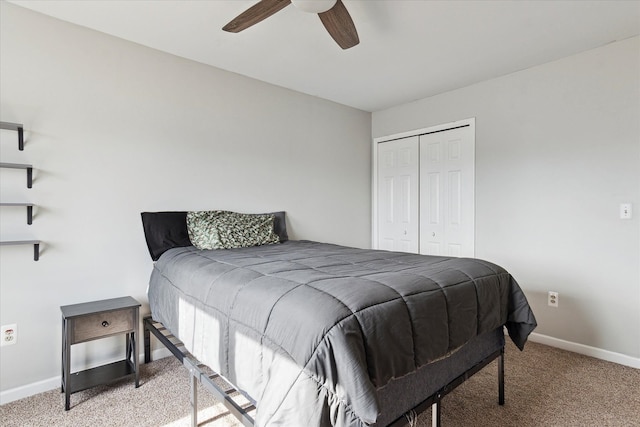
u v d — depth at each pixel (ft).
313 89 11.08
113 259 7.59
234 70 9.52
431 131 11.83
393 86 10.84
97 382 6.43
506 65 9.31
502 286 5.98
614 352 8.15
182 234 8.32
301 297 4.01
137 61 7.95
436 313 4.50
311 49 8.30
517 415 5.90
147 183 8.11
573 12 6.81
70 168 7.06
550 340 9.15
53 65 6.86
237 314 4.56
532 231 9.51
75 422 5.67
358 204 13.34
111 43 7.59
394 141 13.07
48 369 6.77
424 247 12.13
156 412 5.95
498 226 10.19
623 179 8.02
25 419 5.75
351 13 6.77
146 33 7.51
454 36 7.73
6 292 6.37
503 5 6.56
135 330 6.87
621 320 8.07
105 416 5.84
